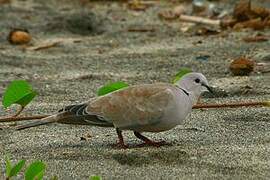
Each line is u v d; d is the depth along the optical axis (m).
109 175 9.81
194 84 10.84
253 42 19.09
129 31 21.45
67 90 15.39
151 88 10.77
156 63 17.55
